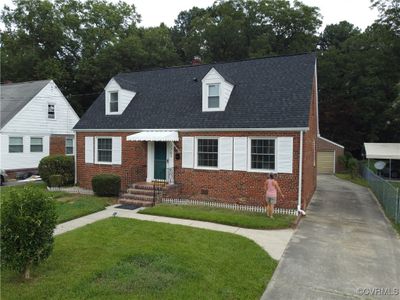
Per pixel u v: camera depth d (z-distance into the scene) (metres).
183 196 17.12
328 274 7.86
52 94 28.28
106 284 6.59
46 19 41.84
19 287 6.46
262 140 15.27
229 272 7.48
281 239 10.63
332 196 20.56
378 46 39.78
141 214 13.46
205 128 16.33
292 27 43.94
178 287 6.54
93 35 43.56
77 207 14.23
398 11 33.19
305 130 14.19
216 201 16.25
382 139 44.31
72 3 44.31
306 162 15.62
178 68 21.97
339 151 37.50
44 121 27.56
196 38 45.03
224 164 16.08
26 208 6.77
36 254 6.80
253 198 15.41
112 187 17.23
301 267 8.26
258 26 44.00
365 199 19.52
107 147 19.73
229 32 42.00
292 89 16.34
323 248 9.84
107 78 40.31
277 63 18.61
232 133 15.82
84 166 20.42
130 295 6.14
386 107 41.25
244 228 11.77
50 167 20.56
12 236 6.57
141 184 17.28
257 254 8.81
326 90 45.75
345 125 45.59
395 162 35.19
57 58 43.34
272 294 6.74
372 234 11.59
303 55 18.47
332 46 50.28
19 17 41.03
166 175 17.83
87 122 20.58
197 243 9.42
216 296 6.29
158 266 7.52
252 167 15.52
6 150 24.36
